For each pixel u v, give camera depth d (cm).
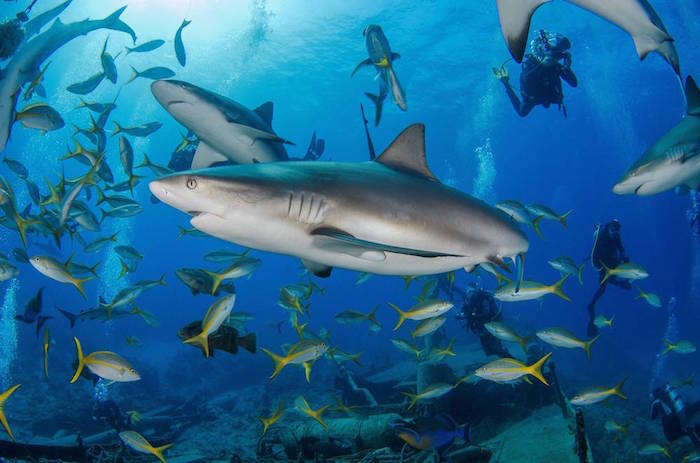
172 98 723
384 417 763
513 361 525
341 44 4122
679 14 3553
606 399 603
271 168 350
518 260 514
